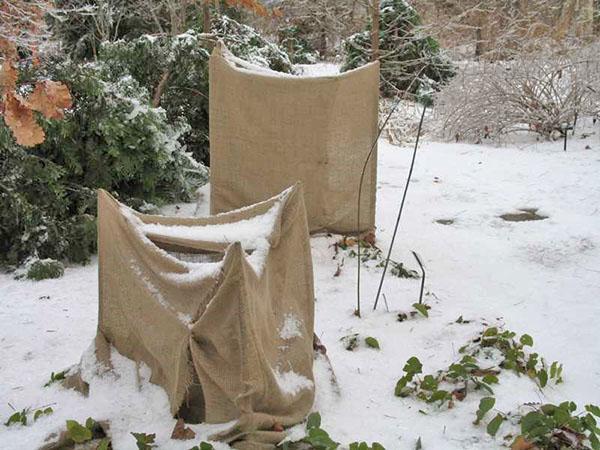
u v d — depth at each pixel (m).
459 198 7.89
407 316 4.86
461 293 5.38
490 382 3.87
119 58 8.43
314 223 6.16
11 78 2.61
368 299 5.22
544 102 10.88
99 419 3.32
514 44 15.17
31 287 5.51
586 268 5.88
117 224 3.54
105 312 3.70
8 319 4.91
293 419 3.35
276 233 3.53
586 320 4.89
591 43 12.54
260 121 6.03
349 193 6.19
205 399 3.20
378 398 3.79
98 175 6.70
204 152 9.01
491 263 6.04
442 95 11.63
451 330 4.64
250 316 3.06
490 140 11.03
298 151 6.03
